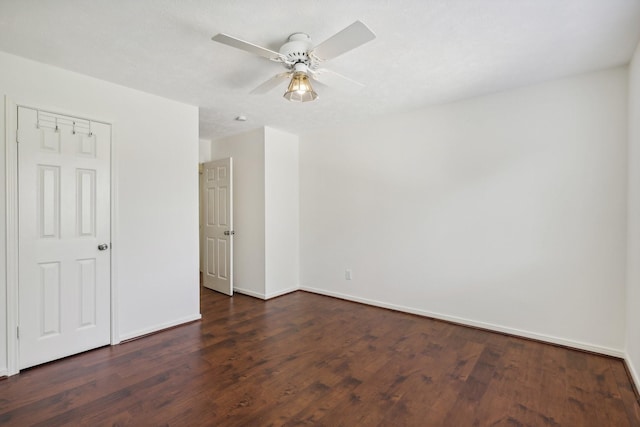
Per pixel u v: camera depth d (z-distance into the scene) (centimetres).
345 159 396
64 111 240
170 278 308
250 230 421
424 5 166
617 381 212
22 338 224
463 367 231
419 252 338
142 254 288
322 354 252
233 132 428
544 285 270
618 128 239
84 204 252
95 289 259
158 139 297
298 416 178
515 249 283
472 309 307
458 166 312
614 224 242
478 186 301
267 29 188
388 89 281
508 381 213
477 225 302
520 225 280
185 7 167
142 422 172
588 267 253
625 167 238
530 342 272
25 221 224
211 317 339
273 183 413
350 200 392
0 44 204
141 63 231
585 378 216
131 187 279
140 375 220
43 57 222
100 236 261
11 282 218
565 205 260
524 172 277
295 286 447
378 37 196
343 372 225
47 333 235
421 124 333
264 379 215
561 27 186
